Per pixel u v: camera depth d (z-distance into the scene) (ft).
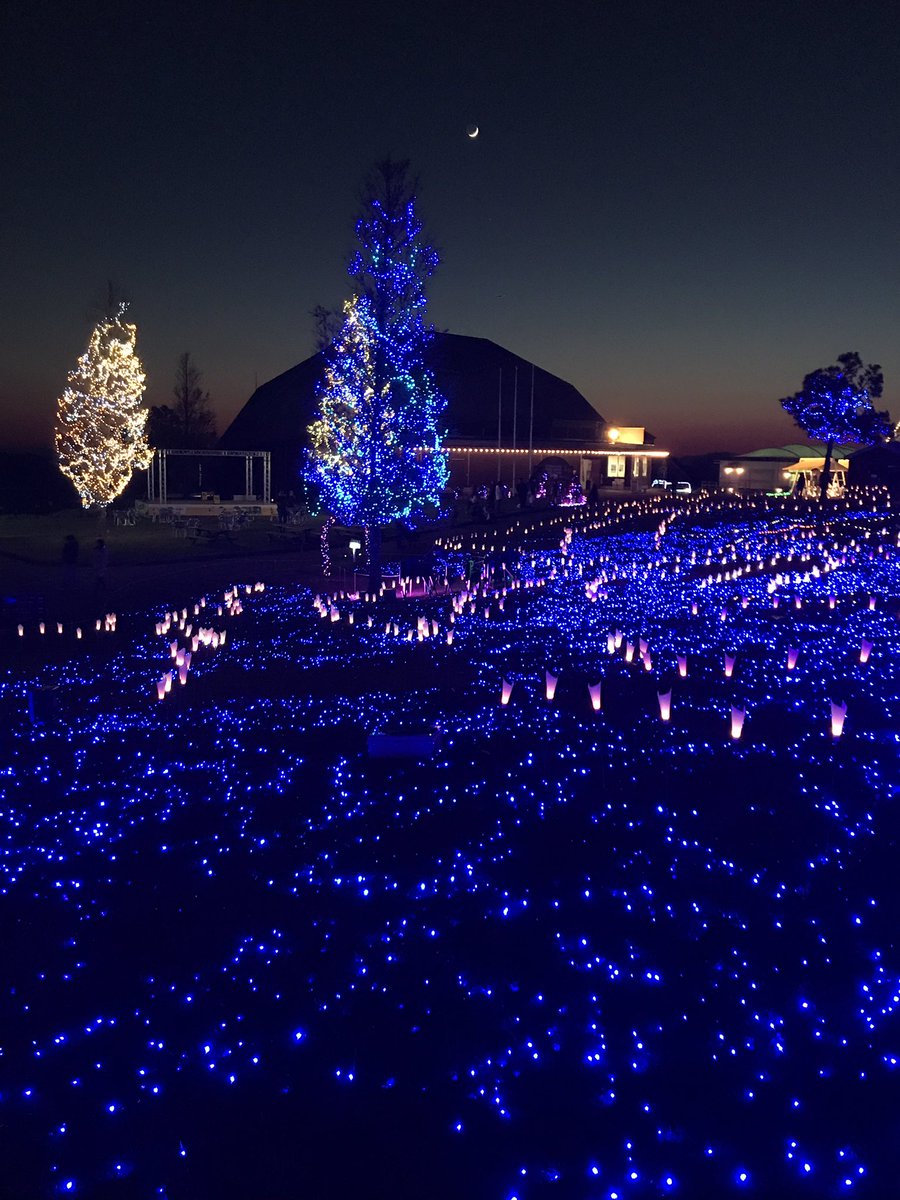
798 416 174.19
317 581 91.04
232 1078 15.01
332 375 76.69
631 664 49.24
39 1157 13.51
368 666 50.39
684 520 135.85
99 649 57.06
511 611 70.33
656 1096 14.40
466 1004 17.10
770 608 69.31
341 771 31.48
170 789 30.12
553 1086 14.69
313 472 84.74
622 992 17.38
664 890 21.72
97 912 21.40
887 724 35.70
